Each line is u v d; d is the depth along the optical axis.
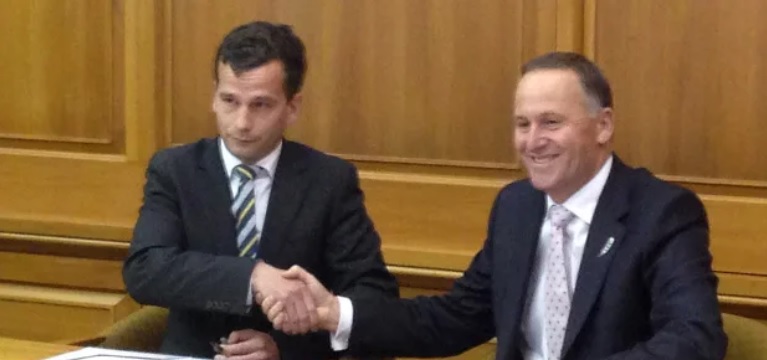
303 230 2.13
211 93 2.91
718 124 2.54
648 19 2.56
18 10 3.08
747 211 2.53
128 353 1.93
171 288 2.03
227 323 2.14
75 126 3.08
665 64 2.55
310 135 2.85
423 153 2.77
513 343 1.93
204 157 2.18
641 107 2.58
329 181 2.17
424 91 2.75
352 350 2.03
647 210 1.84
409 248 2.78
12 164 3.13
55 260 3.12
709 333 1.71
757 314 2.57
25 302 3.12
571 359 1.85
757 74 2.49
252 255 2.12
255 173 2.14
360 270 2.14
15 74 3.11
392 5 2.75
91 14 3.02
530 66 1.89
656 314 1.78
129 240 3.02
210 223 2.13
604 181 1.89
